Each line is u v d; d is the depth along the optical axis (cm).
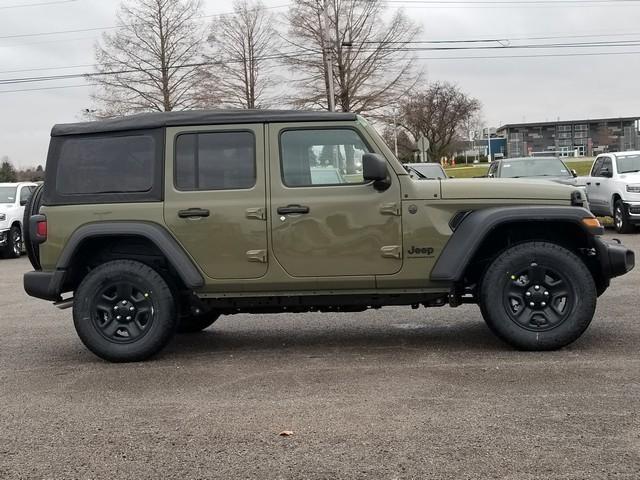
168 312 588
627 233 1548
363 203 566
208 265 577
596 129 12212
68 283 606
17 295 1059
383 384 501
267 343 656
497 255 574
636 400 445
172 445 400
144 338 588
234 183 578
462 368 535
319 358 587
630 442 379
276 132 578
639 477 338
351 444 391
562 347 577
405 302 586
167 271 608
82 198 587
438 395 470
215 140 581
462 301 603
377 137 574
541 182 587
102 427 434
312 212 568
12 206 1792
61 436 420
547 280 566
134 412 461
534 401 450
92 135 592
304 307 599
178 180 581
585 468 349
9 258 1770
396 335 667
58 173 592
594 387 474
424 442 389
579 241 595
